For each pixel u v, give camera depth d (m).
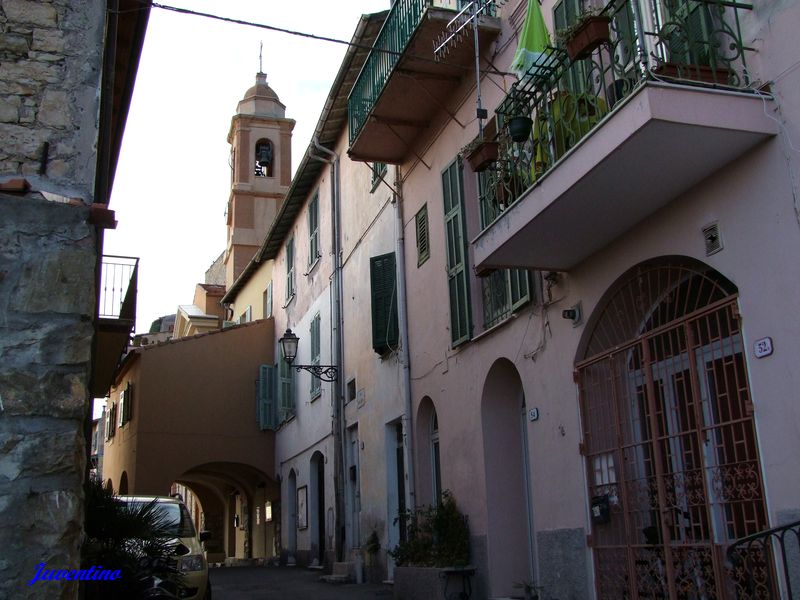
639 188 6.67
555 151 7.36
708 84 5.91
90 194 5.66
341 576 14.24
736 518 6.12
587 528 7.92
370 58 12.07
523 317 9.32
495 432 10.08
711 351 6.46
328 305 17.89
